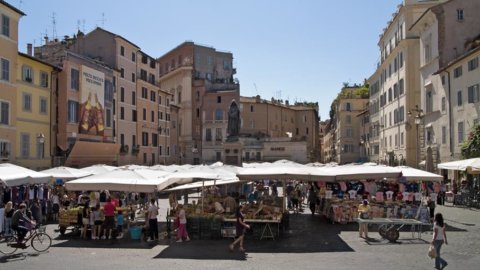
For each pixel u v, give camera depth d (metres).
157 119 74.00
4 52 37.44
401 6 56.34
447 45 44.53
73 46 60.56
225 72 100.88
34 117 42.00
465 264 14.70
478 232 21.55
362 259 15.84
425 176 24.77
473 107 37.59
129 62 63.22
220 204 22.66
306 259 15.97
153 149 72.19
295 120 120.19
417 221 20.20
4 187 26.69
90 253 17.61
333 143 116.12
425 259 15.72
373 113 77.06
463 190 35.59
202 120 91.50
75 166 47.41
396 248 18.06
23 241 17.95
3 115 37.47
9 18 38.09
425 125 49.00
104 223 21.05
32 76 41.84
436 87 45.78
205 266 14.87
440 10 44.72
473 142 35.09
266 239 20.62
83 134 48.47
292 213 32.12
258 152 88.38
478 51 36.16
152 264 15.30
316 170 23.22
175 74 95.19
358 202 26.61
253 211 21.92
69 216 21.92
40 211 25.33
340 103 96.62
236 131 64.88
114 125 58.19
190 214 21.50
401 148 56.34
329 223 26.28
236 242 17.89
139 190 20.16
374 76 75.44
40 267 14.87
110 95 55.16
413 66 54.06
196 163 90.19
